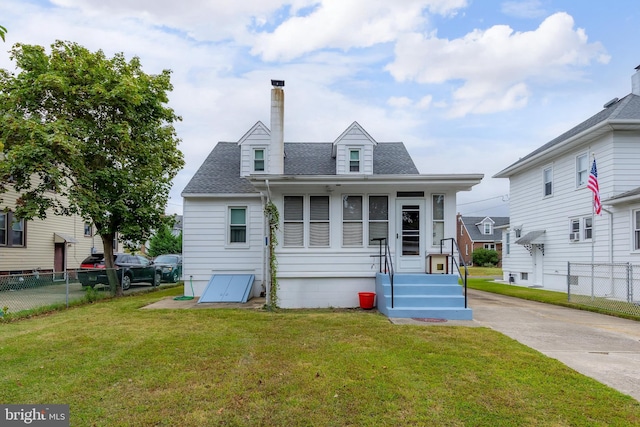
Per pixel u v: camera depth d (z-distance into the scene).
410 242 9.43
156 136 13.45
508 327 6.99
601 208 12.05
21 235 16.27
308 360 4.82
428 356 4.96
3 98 10.79
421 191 9.49
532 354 5.10
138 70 12.73
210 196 12.49
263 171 13.57
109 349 5.34
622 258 11.48
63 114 11.24
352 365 4.61
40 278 9.16
